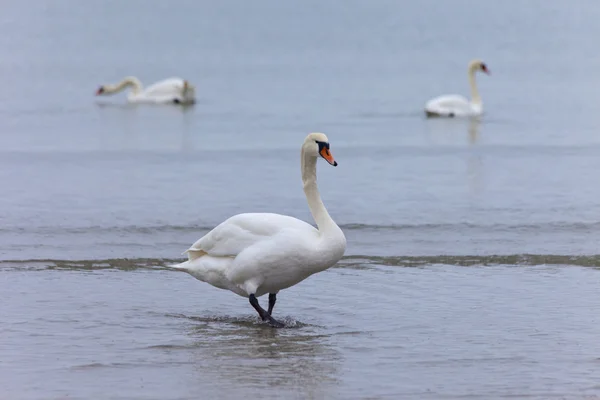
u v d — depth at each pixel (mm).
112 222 17469
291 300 12719
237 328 11500
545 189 20547
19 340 10969
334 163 11414
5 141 27438
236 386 9562
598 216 17922
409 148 26578
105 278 13805
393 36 84375
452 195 19984
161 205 18922
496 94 42969
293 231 11234
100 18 113625
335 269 14297
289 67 57406
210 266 11594
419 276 13852
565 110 36000
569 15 107125
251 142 27625
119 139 28297
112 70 56281
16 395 9328
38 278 13734
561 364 10195
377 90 45219
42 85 46719
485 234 16641
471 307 12281
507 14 112125
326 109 37281
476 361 10297
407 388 9531
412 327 11500
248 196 19828
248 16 122250
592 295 12766
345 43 77562
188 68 57750
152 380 9734
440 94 43312
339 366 10141
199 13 129500
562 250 15438
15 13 116625
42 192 20047
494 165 23688
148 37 86000
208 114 35656
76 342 10914
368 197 19812
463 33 85938
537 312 12031
